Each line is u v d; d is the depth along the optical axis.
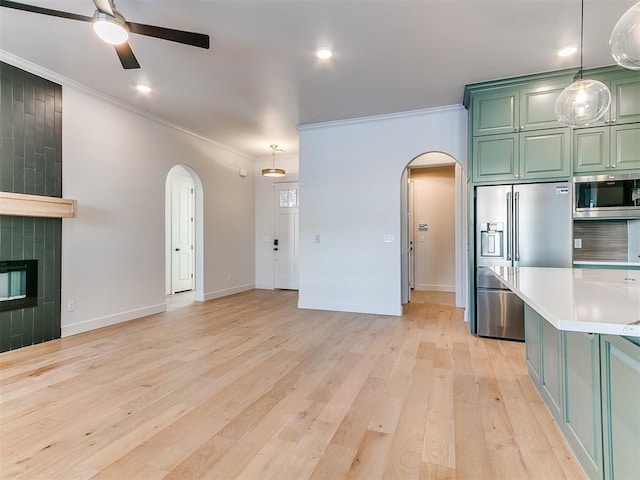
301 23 2.63
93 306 3.98
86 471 1.59
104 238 4.09
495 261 3.58
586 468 1.55
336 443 1.81
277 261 7.14
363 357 3.08
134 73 3.47
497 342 3.50
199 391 2.41
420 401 2.26
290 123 4.98
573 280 1.97
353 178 4.86
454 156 4.38
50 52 3.08
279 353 3.18
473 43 2.90
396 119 4.62
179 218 6.91
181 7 2.44
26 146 3.32
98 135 4.00
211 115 4.66
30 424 1.98
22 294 3.34
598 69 3.30
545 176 3.41
